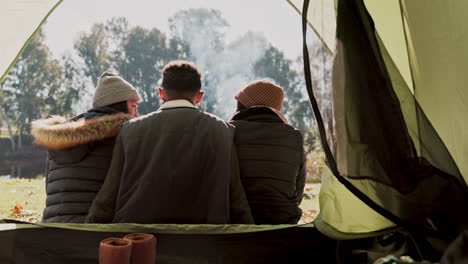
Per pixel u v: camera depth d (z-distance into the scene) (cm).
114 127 227
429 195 181
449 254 145
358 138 183
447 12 192
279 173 233
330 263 210
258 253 207
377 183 182
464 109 188
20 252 204
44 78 3020
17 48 333
